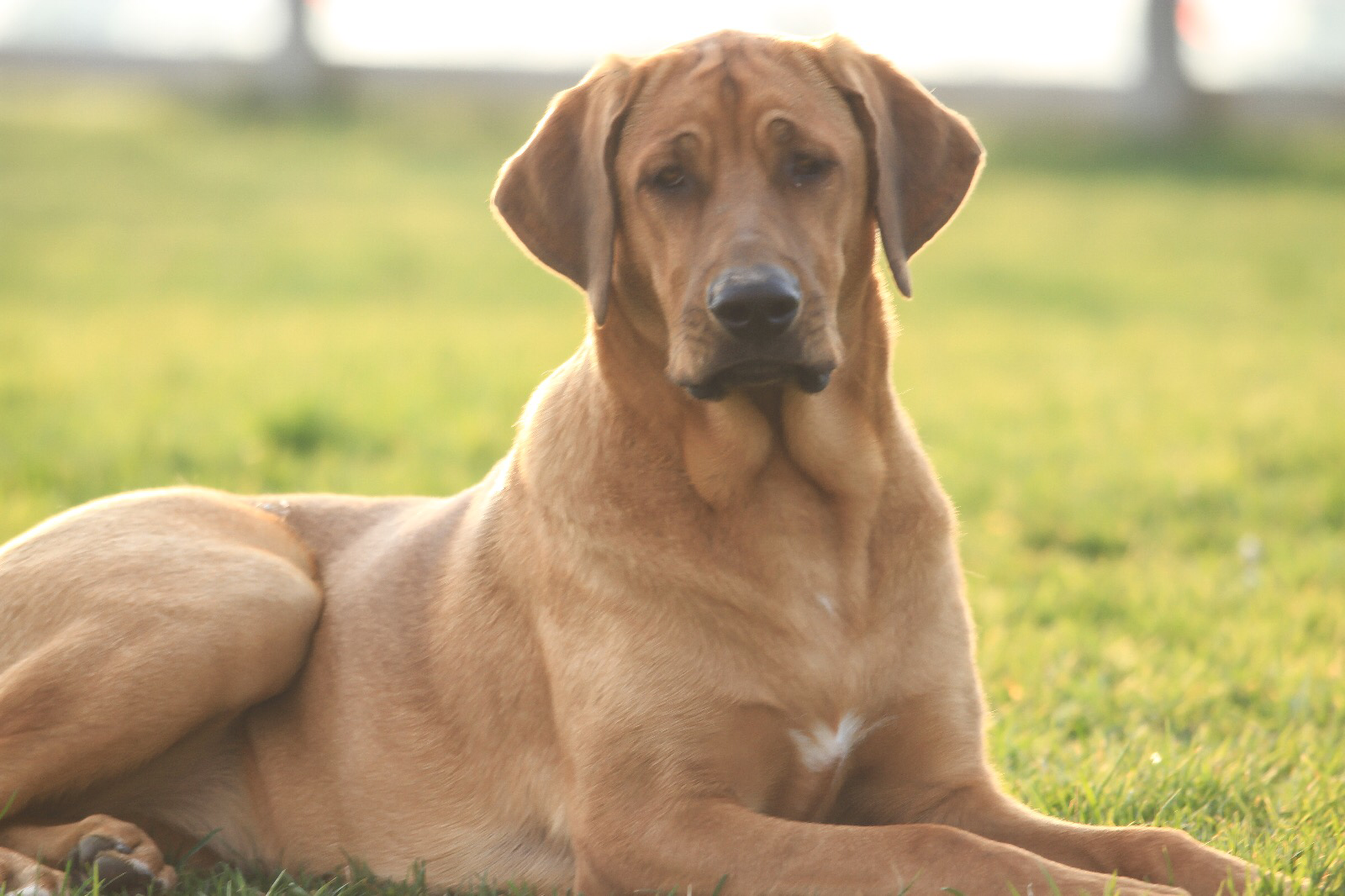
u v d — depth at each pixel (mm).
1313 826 4902
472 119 33000
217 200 25516
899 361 15430
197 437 11227
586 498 4812
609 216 4863
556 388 5199
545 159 5078
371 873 5008
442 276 20734
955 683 4926
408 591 5375
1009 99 31891
